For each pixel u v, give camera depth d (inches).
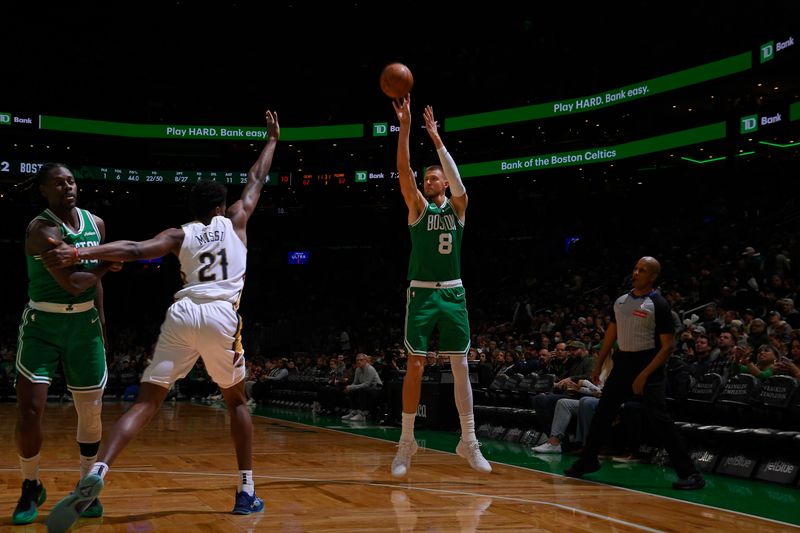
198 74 1090.7
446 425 413.7
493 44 1019.3
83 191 1106.7
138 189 1119.0
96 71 1061.8
